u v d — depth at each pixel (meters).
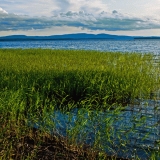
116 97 10.27
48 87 10.02
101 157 5.50
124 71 13.44
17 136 6.07
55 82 11.41
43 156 5.58
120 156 5.73
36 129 6.88
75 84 11.09
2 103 7.54
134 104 9.71
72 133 6.13
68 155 5.67
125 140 6.33
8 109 7.28
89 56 22.95
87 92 10.65
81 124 6.27
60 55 24.61
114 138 6.48
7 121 7.23
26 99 9.04
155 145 6.07
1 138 6.04
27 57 22.23
